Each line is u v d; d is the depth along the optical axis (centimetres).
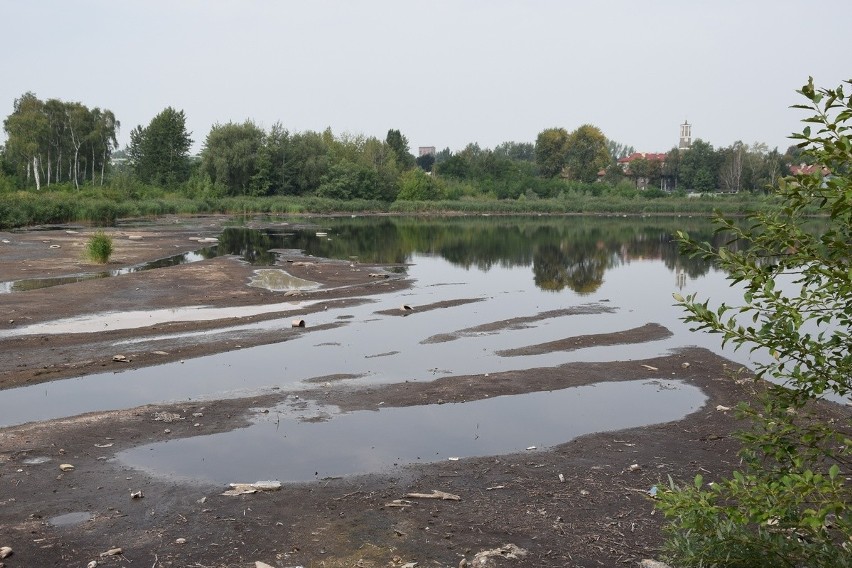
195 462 1028
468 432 1181
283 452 1075
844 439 433
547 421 1245
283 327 2044
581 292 2900
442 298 2661
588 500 895
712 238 5628
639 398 1387
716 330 464
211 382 1472
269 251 4341
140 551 759
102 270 3247
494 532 806
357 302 2530
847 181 397
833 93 399
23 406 1302
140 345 1781
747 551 462
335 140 11525
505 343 1889
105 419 1208
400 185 10412
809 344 440
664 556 641
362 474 988
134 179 9438
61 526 816
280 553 756
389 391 1411
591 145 12562
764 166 10894
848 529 411
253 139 9412
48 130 8562
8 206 5622
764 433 474
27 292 2481
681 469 1005
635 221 8362
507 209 9962
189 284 2797
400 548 768
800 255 429
